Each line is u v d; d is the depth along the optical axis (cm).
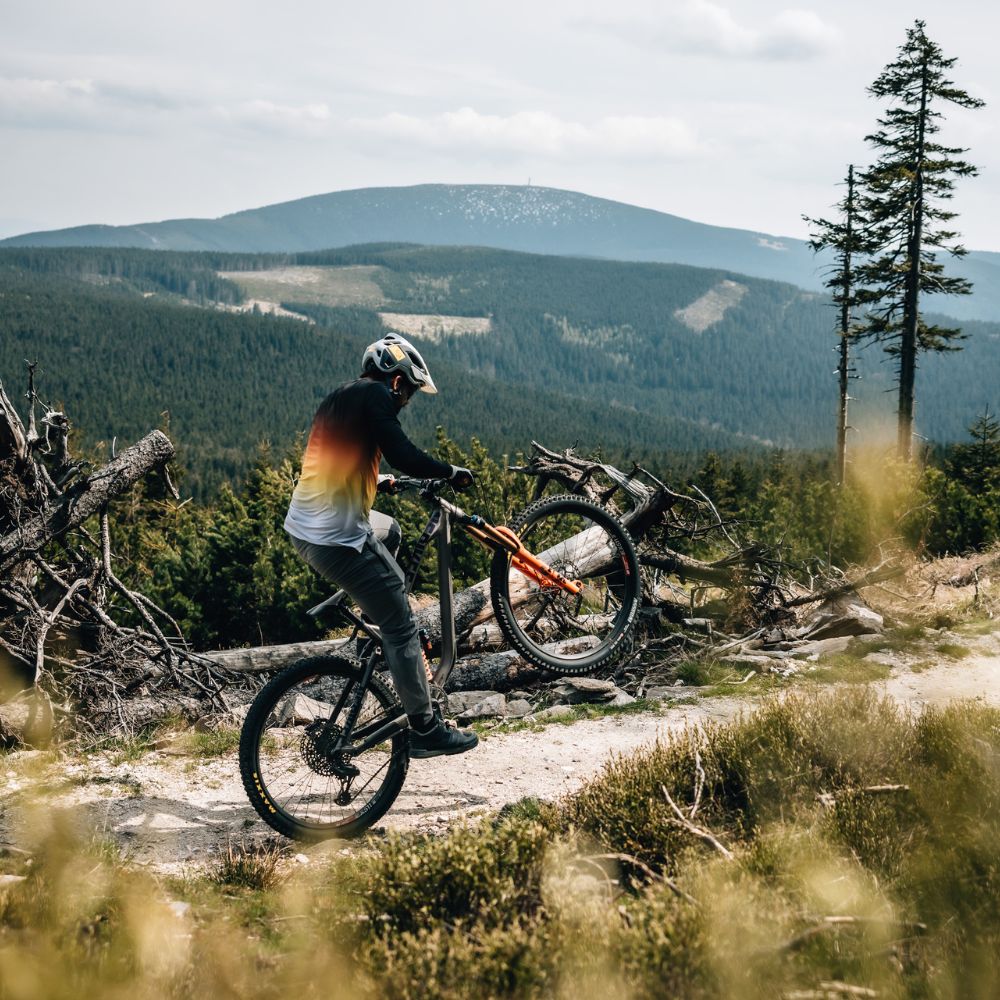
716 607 1102
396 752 504
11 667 768
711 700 754
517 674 844
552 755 627
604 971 319
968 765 478
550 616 910
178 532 2222
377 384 465
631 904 366
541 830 411
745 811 478
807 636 985
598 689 777
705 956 323
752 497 5653
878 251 3819
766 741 520
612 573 1004
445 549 514
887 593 1164
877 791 465
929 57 3694
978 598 1188
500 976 318
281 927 386
